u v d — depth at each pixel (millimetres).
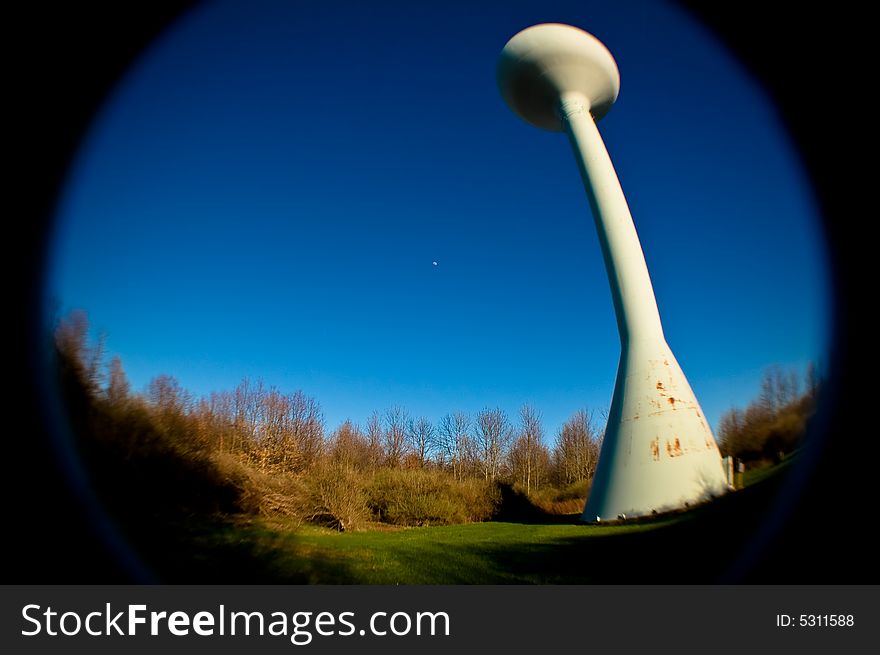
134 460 10789
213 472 13258
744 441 17422
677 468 13812
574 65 19812
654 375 15227
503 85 21500
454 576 8539
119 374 10797
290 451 17875
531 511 23953
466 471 42281
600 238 17438
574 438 48594
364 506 18062
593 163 18219
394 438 41656
